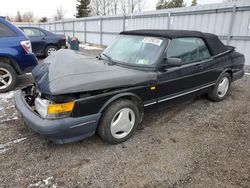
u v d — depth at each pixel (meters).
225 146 2.95
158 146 2.93
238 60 4.77
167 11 10.80
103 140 2.91
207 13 9.06
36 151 2.77
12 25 4.95
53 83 2.46
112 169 2.47
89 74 2.64
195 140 3.10
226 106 4.37
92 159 2.64
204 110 4.15
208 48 4.08
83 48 15.02
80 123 2.49
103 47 15.84
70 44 11.16
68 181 2.28
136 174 2.39
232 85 5.87
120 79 2.73
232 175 2.40
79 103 2.44
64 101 2.41
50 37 10.30
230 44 8.58
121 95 2.77
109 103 2.70
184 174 2.41
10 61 4.96
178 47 3.44
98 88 2.54
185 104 4.42
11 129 3.30
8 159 2.61
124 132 2.99
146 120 3.69
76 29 21.12
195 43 3.82
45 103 2.47
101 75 2.68
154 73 3.08
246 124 3.61
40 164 2.53
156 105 3.31
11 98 4.62
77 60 2.99
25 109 2.74
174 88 3.43
